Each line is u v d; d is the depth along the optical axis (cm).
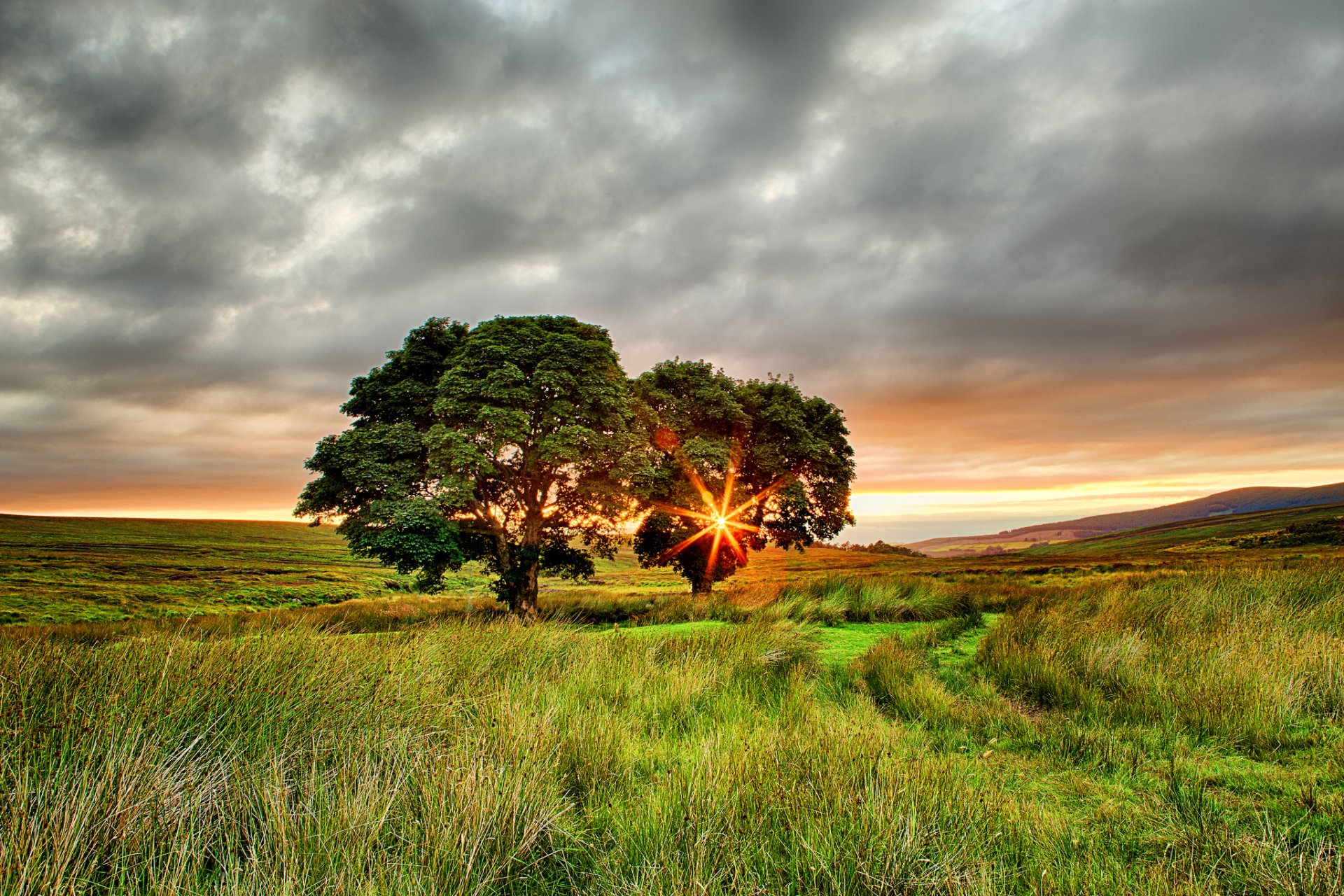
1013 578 3077
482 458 1678
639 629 1252
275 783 332
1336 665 581
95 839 273
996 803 367
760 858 305
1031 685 657
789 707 583
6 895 235
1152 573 2445
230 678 450
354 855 279
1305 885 268
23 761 327
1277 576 1151
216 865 285
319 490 1769
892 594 1417
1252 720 500
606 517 1961
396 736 425
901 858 291
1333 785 395
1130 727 523
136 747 348
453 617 1636
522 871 301
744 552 2383
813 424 2269
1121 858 323
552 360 1794
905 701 615
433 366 1961
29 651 466
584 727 475
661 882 275
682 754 473
